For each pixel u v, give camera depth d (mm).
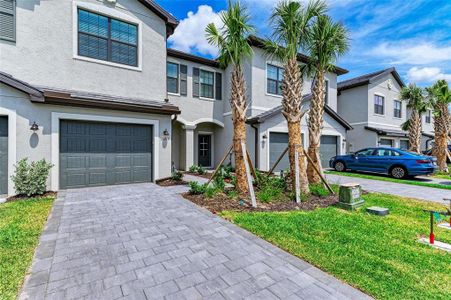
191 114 14305
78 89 8594
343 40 8477
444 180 11648
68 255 3598
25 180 6980
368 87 18156
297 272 3166
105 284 2883
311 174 9203
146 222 5102
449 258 3482
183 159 14453
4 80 6934
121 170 9289
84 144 8547
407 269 3178
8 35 7555
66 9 8414
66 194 7555
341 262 3363
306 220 5094
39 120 7625
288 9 7105
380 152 12977
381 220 5195
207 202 6648
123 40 9562
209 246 3941
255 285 2877
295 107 7461
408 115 21672
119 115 9078
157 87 10367
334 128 16312
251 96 13484
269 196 6801
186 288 2816
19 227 4652
